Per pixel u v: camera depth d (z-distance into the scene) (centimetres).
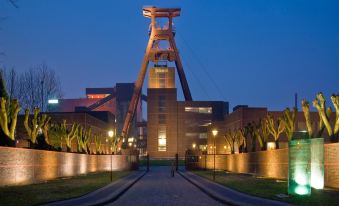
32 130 4791
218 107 17262
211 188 3794
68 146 6319
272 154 4925
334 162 3158
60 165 5288
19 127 8156
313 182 3128
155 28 18238
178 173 7856
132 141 17462
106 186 4025
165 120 17075
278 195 2866
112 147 9481
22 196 2862
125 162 9094
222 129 14212
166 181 5450
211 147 14650
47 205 2438
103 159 8306
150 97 17138
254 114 11519
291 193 2820
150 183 5028
